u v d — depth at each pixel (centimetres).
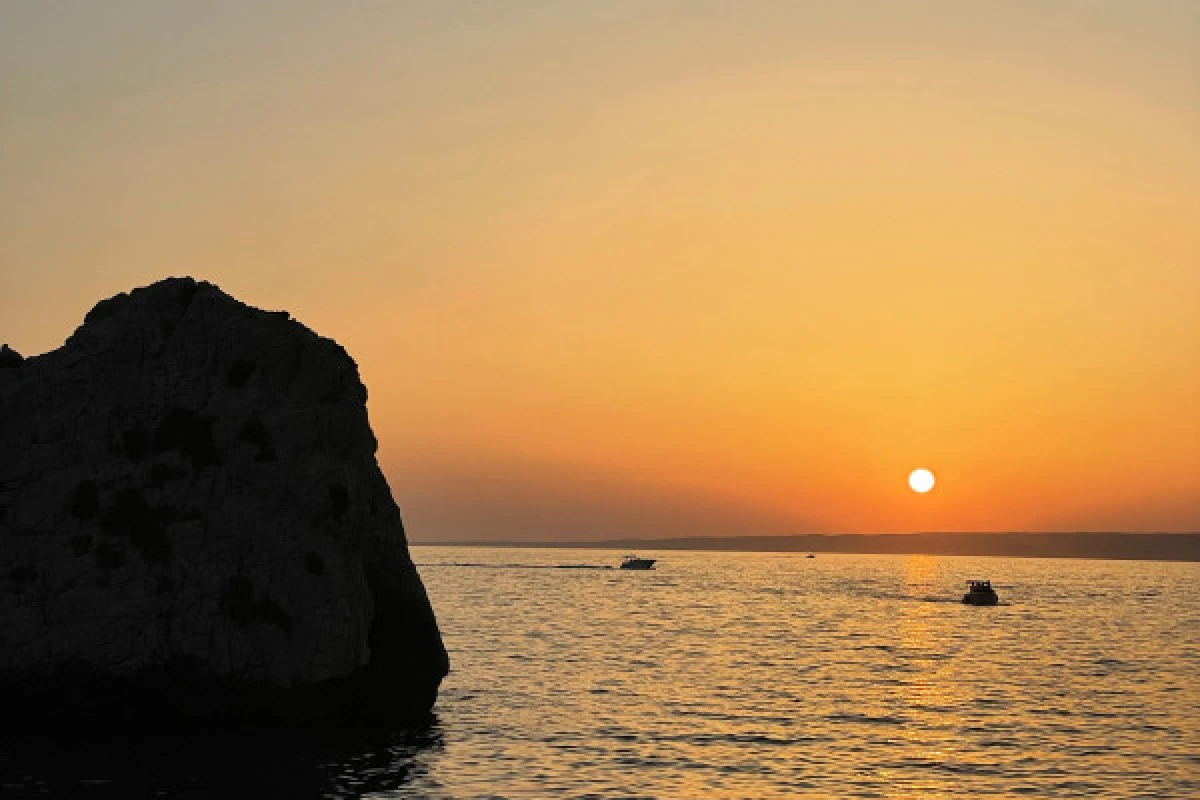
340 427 6281
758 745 5919
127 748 5253
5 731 5494
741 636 12731
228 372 6272
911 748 5903
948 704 7450
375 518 6419
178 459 5988
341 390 6375
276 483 5991
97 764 4928
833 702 7481
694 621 15112
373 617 6212
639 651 10756
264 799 4478
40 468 5856
